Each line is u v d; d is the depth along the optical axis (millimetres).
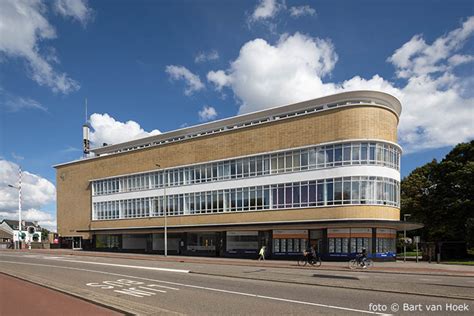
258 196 37531
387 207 32406
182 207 44031
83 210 57500
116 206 52312
